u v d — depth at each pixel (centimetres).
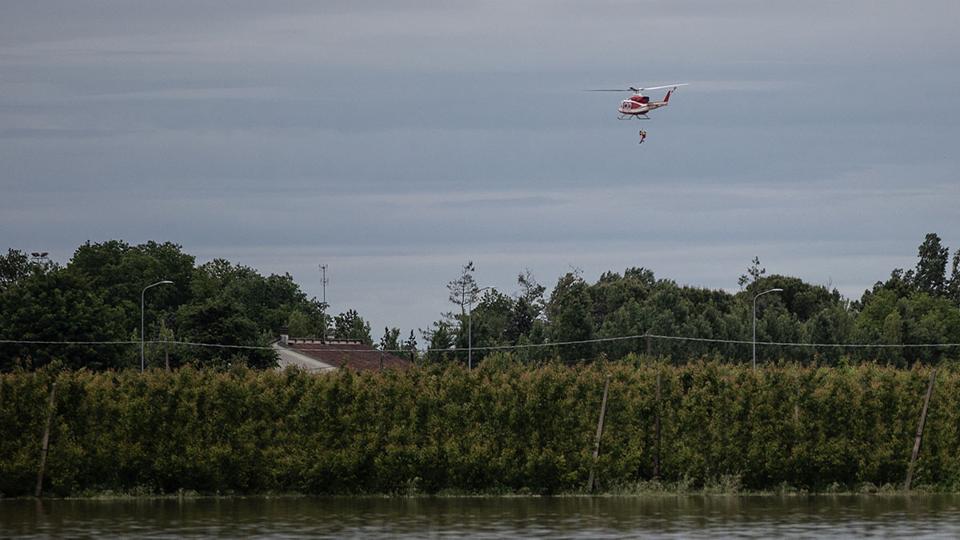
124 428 11275
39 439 11138
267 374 11656
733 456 11988
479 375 11806
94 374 11875
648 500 11112
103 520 9350
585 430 11769
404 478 11469
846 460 12125
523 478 11588
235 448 11400
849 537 8369
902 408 12238
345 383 11631
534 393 11706
